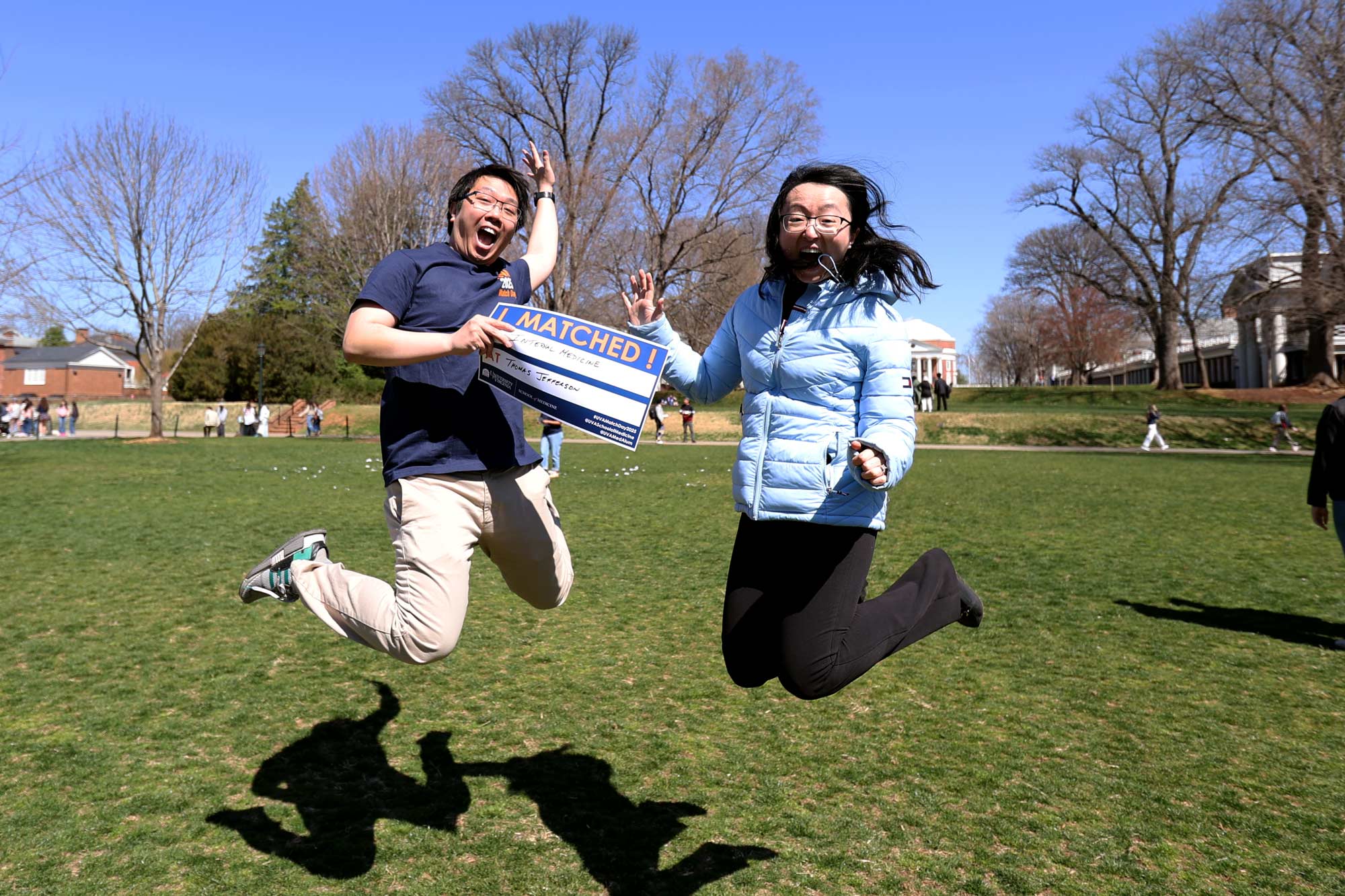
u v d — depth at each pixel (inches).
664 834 122.2
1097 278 2282.2
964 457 988.6
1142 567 323.9
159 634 222.2
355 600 103.7
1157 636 230.1
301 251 1803.6
